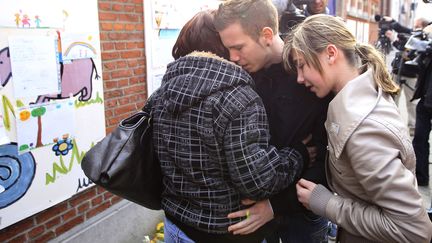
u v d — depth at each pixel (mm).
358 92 1244
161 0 3477
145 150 1468
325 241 2041
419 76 4020
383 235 1196
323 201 1355
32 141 2391
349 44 1317
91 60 2781
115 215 3176
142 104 3420
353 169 1225
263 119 1295
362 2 11109
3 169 2244
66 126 2619
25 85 2307
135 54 3270
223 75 1264
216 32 1401
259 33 1366
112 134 1471
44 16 2379
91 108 2830
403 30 5809
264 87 1560
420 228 1142
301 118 1455
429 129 4148
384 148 1150
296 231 1948
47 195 2537
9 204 2299
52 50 2451
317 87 1351
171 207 1431
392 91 1303
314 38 1308
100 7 2852
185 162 1312
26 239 2471
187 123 1289
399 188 1132
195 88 1260
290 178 1347
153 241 3412
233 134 1229
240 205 1373
